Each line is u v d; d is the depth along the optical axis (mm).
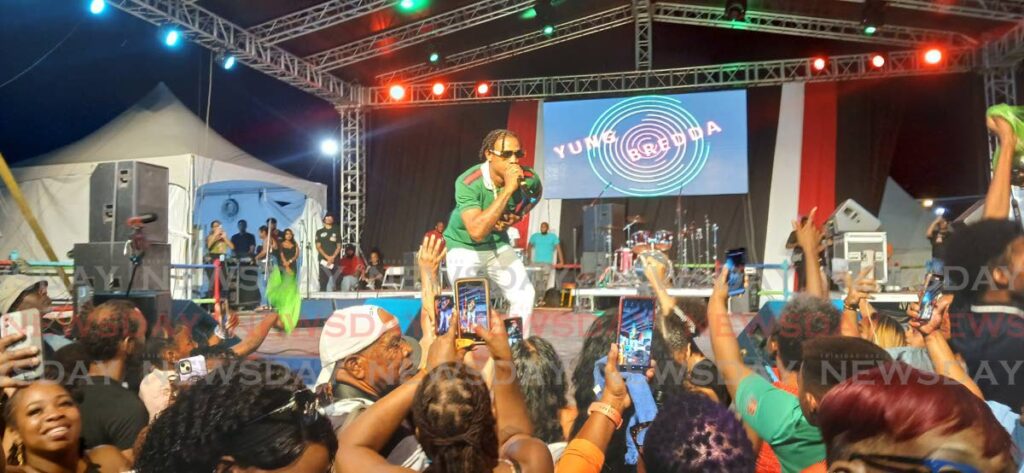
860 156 11062
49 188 9602
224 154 10227
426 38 10914
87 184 9492
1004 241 1587
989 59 10266
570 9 11078
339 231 10547
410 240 12328
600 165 11703
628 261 8344
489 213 3117
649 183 11547
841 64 11148
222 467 1256
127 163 4410
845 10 10375
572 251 11648
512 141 3203
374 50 11062
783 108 11336
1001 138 1854
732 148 11328
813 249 2348
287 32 10055
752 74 11867
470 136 12312
